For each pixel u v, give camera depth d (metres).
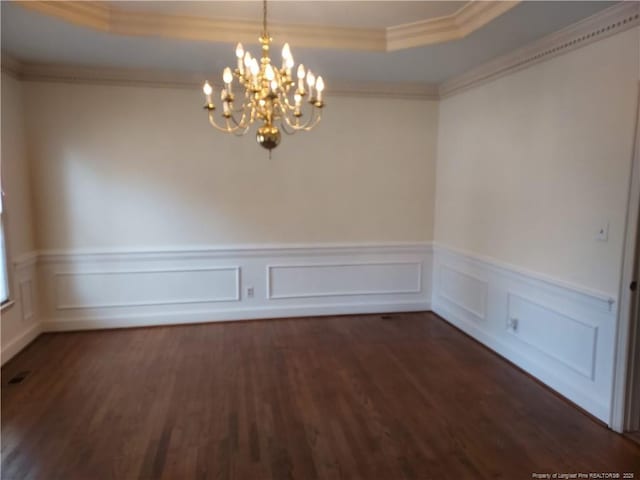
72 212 4.02
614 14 2.39
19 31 2.90
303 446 2.38
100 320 4.19
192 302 4.37
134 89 3.99
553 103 2.93
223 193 4.28
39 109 3.84
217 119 4.19
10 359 3.49
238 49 2.15
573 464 2.24
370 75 4.04
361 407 2.80
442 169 4.53
